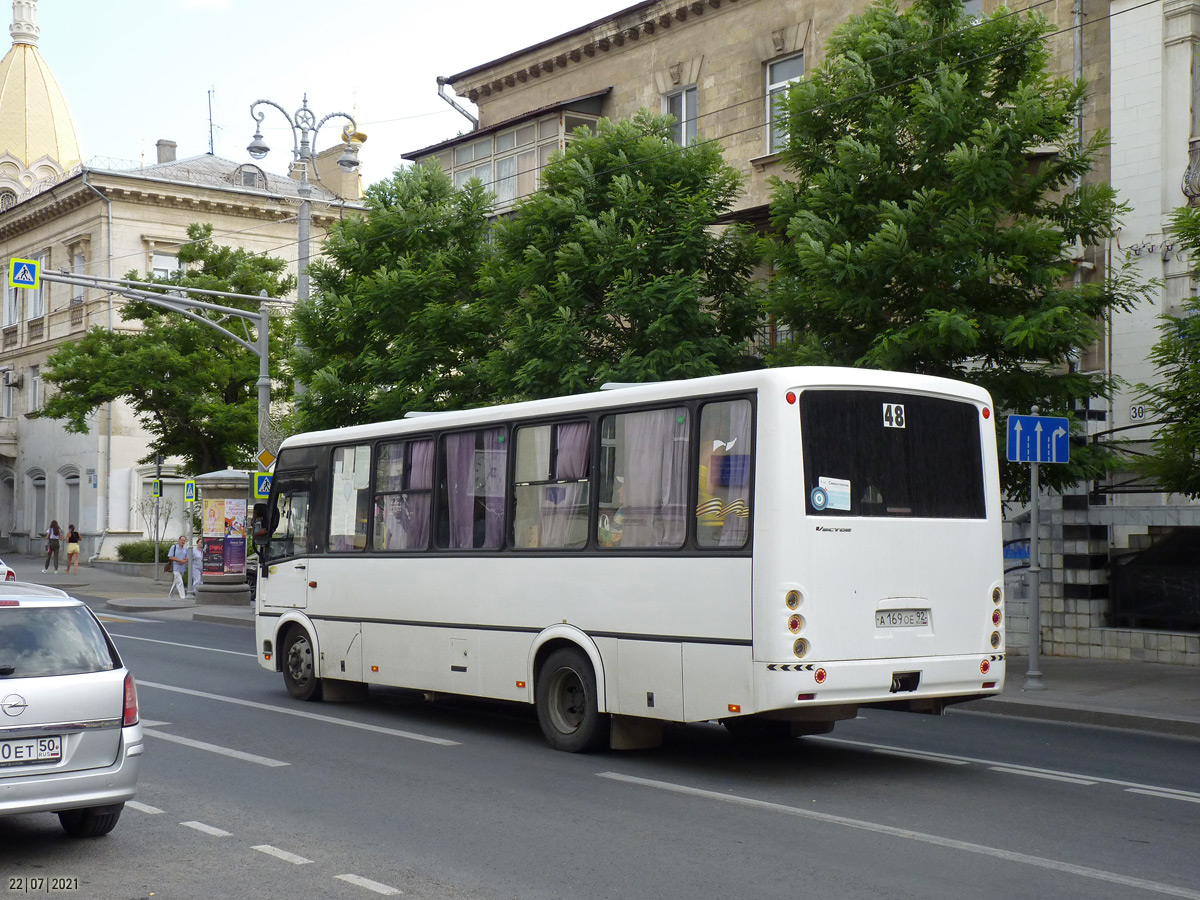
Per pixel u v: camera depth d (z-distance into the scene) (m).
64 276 25.92
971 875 6.95
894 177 16.22
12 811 7.07
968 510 10.46
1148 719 12.86
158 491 41.09
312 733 12.22
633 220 19.61
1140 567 18.02
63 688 7.33
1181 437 13.71
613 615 10.63
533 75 32.31
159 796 9.17
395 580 13.26
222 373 38.91
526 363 19.45
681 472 10.23
